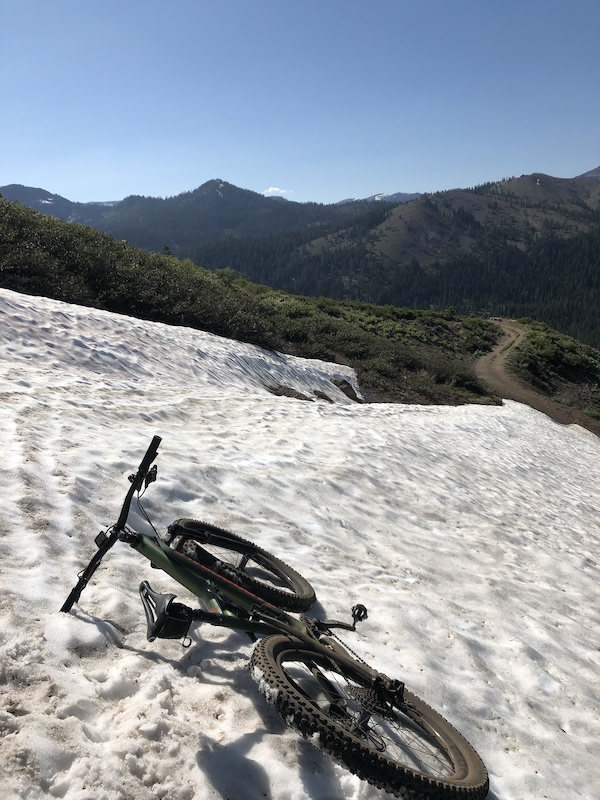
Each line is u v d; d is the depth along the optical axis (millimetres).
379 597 6730
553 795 4531
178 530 5074
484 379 50906
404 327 59062
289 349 29688
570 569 10375
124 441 8633
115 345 16344
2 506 5660
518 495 14664
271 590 5230
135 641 4418
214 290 30062
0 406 8594
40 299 17297
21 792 2818
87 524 5910
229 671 4332
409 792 3254
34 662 3768
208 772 3365
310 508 8836
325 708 4031
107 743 3348
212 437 10727
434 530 10094
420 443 16188
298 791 3439
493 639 6805
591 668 6961
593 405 52562
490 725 5141
